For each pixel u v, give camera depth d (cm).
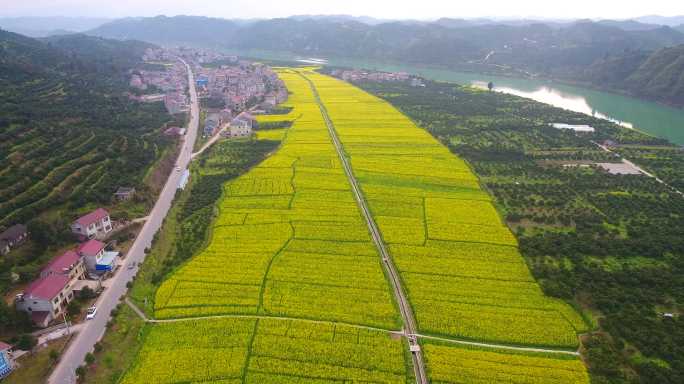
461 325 8650
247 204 13738
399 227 12400
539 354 8031
